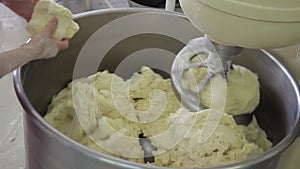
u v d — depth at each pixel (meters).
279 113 0.87
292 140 0.69
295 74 0.87
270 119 0.91
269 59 0.89
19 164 1.13
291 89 0.83
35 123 0.65
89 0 1.71
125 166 0.59
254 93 0.86
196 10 0.63
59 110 0.88
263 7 0.57
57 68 0.93
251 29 0.60
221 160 0.74
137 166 0.58
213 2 0.59
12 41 1.51
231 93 0.84
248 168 0.62
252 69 0.94
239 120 0.87
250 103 0.86
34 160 0.77
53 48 0.69
